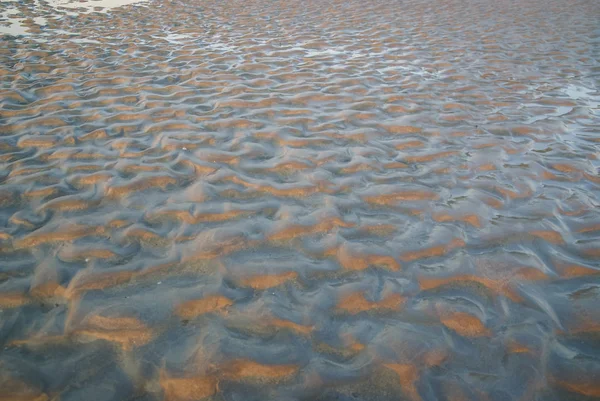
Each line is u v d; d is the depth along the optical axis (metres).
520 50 2.58
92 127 1.56
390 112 1.71
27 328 0.81
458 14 3.61
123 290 0.89
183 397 0.71
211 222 1.08
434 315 0.84
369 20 3.35
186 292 0.88
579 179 1.26
